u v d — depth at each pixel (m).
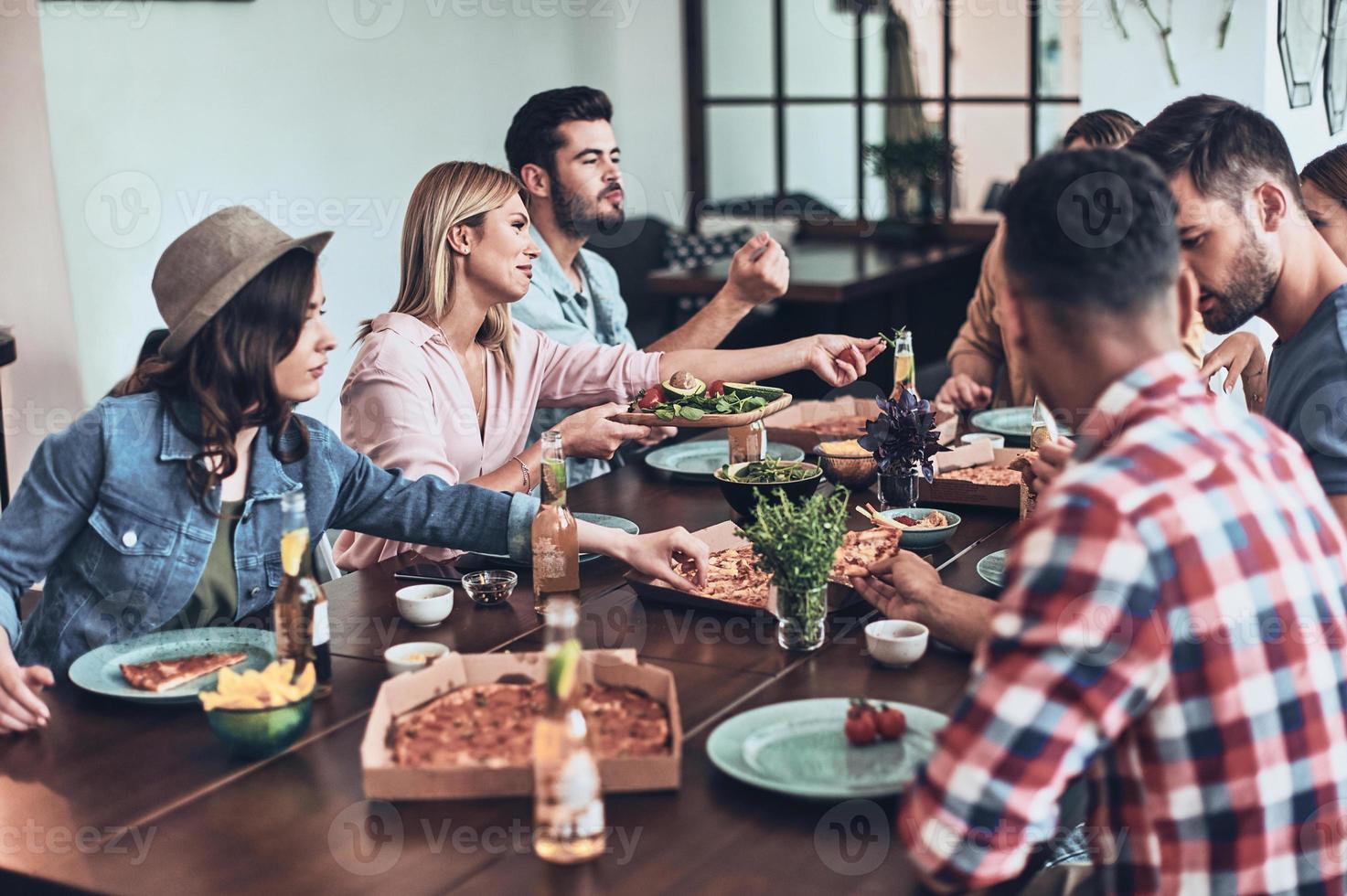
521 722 1.46
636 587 1.96
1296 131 3.71
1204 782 1.09
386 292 5.50
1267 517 1.10
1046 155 1.15
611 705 1.51
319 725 1.57
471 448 2.56
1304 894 1.13
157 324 4.52
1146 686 1.05
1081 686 1.03
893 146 6.36
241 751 1.48
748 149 6.83
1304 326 1.83
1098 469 1.08
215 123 4.68
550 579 1.90
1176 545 1.05
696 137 6.86
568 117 3.14
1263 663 1.08
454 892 1.21
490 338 2.66
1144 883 1.13
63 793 1.43
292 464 1.98
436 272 2.52
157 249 4.52
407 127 5.52
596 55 6.66
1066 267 1.12
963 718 1.07
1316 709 1.11
